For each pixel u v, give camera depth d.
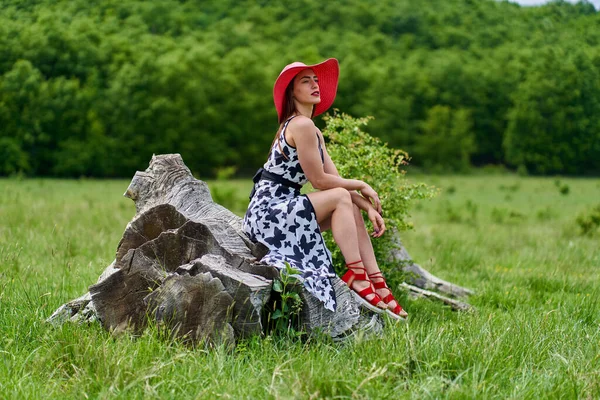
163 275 4.69
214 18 99.38
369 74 79.50
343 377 3.72
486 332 4.72
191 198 5.12
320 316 4.57
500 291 7.67
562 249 11.85
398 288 6.57
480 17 110.56
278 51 87.62
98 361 3.94
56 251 8.47
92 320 4.88
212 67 69.88
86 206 17.91
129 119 62.25
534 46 95.50
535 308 6.67
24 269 6.99
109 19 77.31
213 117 65.06
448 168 73.94
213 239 4.71
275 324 4.67
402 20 105.38
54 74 62.78
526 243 13.29
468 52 95.31
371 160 6.35
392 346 4.22
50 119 57.25
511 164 81.38
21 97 57.22
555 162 75.56
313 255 4.77
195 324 4.40
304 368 3.84
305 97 5.00
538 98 77.06
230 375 3.90
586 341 4.86
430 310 6.37
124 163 60.22
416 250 11.81
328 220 5.02
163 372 3.88
